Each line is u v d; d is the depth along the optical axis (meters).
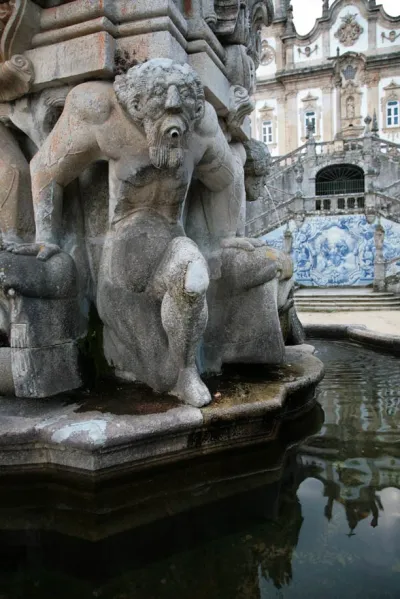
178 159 2.11
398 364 4.33
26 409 2.08
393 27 33.34
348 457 2.26
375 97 33.56
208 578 1.44
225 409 2.07
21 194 2.65
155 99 1.98
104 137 2.20
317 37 34.97
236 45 3.01
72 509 1.80
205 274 2.03
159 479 1.97
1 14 2.36
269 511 1.80
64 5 2.39
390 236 17.08
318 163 26.25
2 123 2.74
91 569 1.48
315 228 18.11
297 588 1.39
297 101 35.53
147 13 2.35
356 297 14.45
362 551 1.56
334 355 4.79
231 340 2.70
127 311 2.31
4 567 1.49
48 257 2.26
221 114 3.01
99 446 1.77
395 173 25.02
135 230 2.29
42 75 2.47
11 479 1.90
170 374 2.23
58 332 2.28
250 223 20.16
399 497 1.89
